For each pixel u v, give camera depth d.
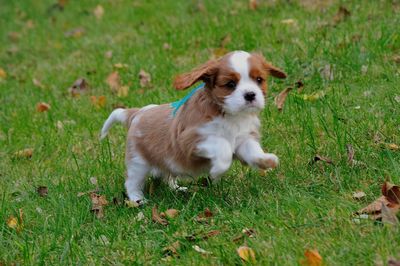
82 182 7.43
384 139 6.88
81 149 8.52
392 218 5.15
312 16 10.86
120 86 10.23
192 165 6.28
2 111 10.23
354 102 7.85
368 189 5.90
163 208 6.44
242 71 5.81
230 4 12.45
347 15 10.48
